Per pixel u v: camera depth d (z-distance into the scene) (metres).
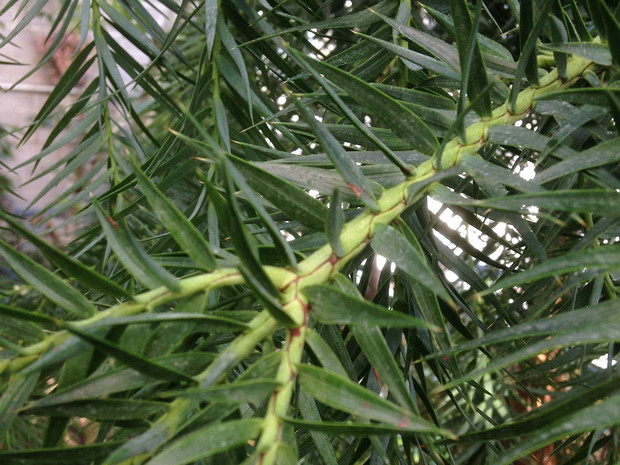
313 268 0.19
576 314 0.17
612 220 0.20
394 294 0.38
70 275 0.17
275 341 0.32
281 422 0.15
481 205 0.18
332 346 0.30
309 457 0.71
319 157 0.26
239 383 0.15
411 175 0.21
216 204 0.18
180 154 0.41
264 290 0.16
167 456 0.14
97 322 0.16
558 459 0.72
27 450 0.15
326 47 0.82
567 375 0.65
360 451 0.33
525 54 0.22
